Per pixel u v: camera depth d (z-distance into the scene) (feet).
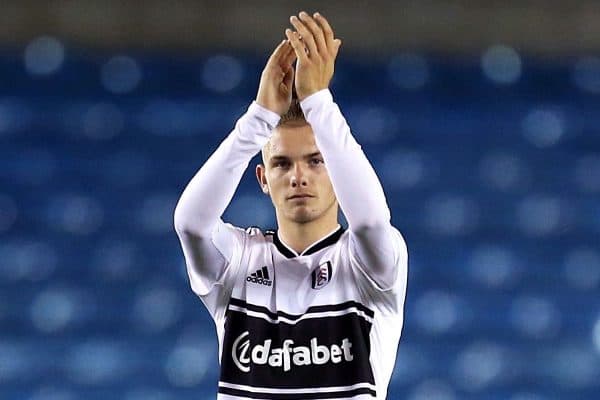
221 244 40.86
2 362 112.57
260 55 135.44
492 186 128.36
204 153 130.11
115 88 134.31
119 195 126.00
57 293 117.80
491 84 135.64
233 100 134.00
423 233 123.85
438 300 118.62
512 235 124.57
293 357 39.73
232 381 40.06
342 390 39.37
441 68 135.95
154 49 135.44
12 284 118.73
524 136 132.46
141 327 115.44
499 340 116.26
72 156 128.98
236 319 40.70
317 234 41.29
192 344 114.01
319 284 40.52
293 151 40.16
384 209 39.04
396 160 129.08
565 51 136.05
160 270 119.85
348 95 133.80
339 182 38.70
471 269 121.29
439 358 113.70
